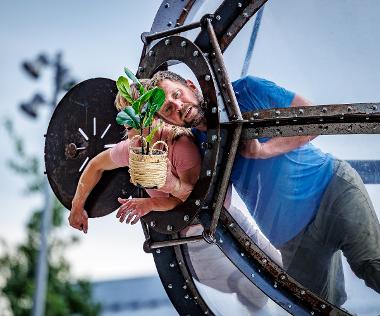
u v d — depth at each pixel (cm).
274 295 480
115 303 2662
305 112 454
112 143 516
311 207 467
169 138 484
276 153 469
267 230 478
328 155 461
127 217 491
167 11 519
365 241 460
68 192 529
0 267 2309
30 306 2302
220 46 482
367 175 455
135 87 483
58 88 1866
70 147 525
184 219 477
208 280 512
